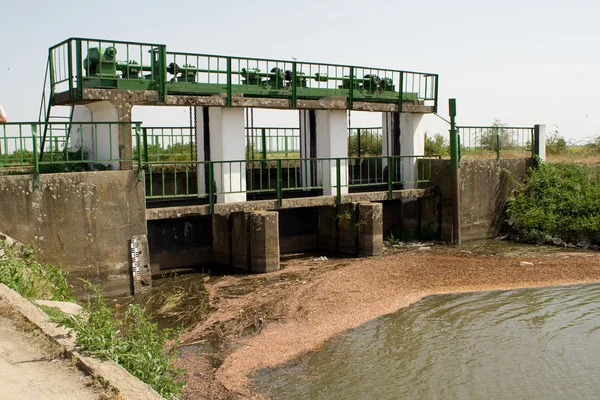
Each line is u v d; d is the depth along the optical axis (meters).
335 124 18.97
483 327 11.80
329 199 18.09
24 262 10.55
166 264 16.95
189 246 17.39
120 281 13.96
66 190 13.15
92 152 15.70
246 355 10.23
